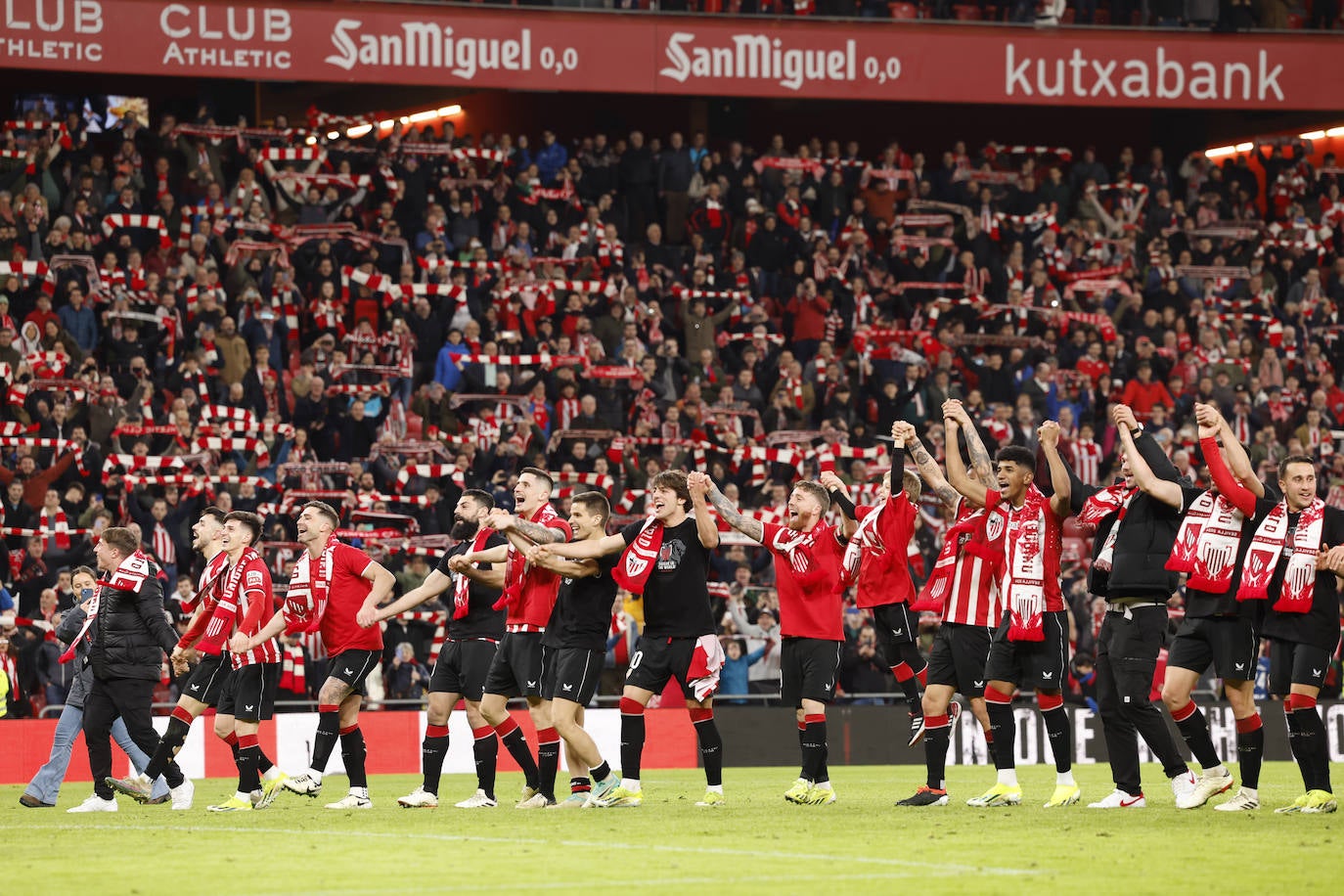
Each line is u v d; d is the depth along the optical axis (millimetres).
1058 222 85062
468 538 38406
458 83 75562
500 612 34906
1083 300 82625
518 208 77625
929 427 71125
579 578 33125
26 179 71062
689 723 57406
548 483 34438
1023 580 31984
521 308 73562
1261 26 84562
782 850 25219
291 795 39406
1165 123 96562
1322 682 30016
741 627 59656
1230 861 23406
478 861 24109
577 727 33406
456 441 67250
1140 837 26453
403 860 24312
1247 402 76438
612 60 77375
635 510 65062
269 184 76500
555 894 20625
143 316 67688
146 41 71375
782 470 69250
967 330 79750
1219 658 30438
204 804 37594
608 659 58219
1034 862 23438
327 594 34156
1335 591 30141
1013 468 31734
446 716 35219
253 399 66125
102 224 70688
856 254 80250
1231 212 88062
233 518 33312
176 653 34406
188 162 74812
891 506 39375
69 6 70312
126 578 35094
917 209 83938
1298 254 86438
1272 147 90438
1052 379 75562
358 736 35000
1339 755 59438
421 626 58594
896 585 40500
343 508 63969
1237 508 29844
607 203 79688
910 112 95562
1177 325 80688
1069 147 96562
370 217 77375
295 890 21156
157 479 60188
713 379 73625
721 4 80750
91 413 62875
